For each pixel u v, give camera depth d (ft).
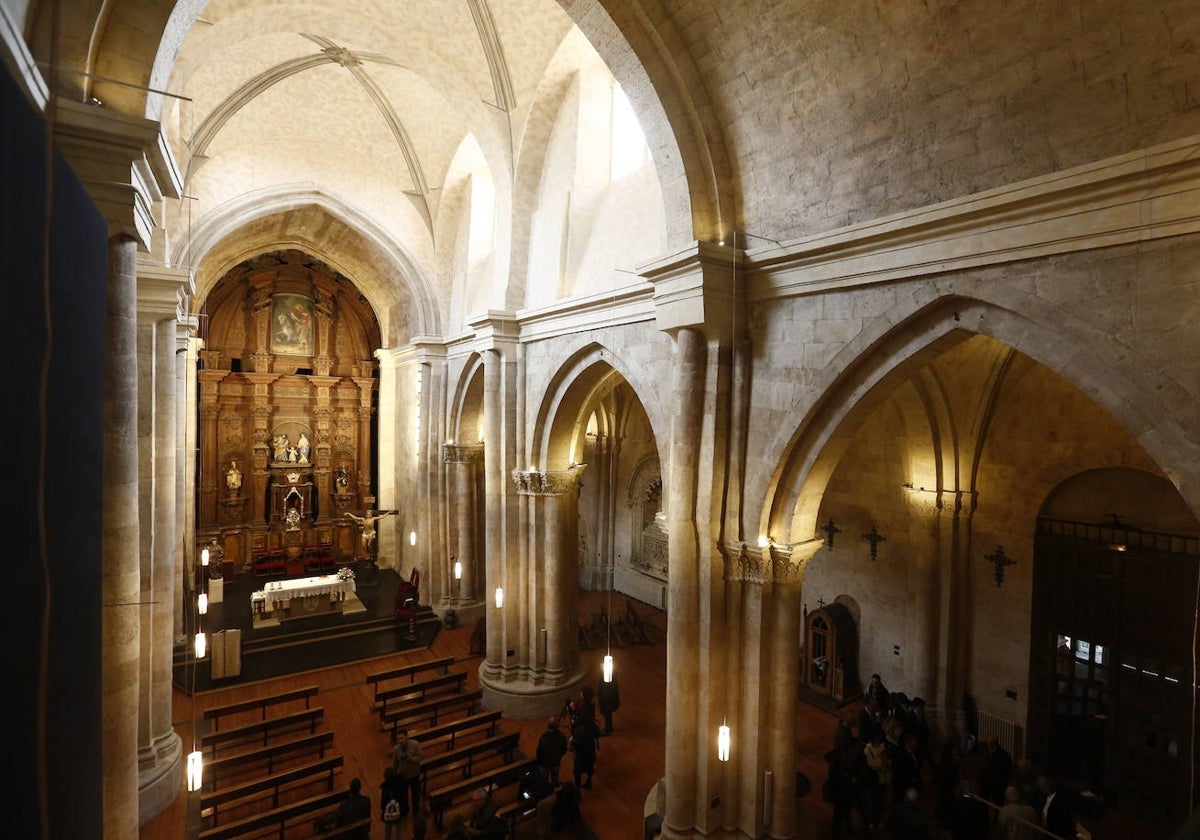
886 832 31.89
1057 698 36.47
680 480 28.91
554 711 44.09
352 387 81.61
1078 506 35.99
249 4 33.32
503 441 44.86
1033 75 18.43
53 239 5.48
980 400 38.34
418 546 66.69
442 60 40.32
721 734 25.77
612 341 36.40
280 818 28.84
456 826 26.43
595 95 40.32
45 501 5.31
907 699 39.73
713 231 28.50
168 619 34.45
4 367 4.49
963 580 40.27
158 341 34.19
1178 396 15.96
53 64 5.05
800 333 26.02
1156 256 16.35
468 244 57.21
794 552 27.58
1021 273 19.08
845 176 24.04
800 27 23.32
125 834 18.03
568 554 45.57
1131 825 32.35
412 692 43.14
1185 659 31.55
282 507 77.30
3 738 4.39
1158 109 16.15
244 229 61.57
